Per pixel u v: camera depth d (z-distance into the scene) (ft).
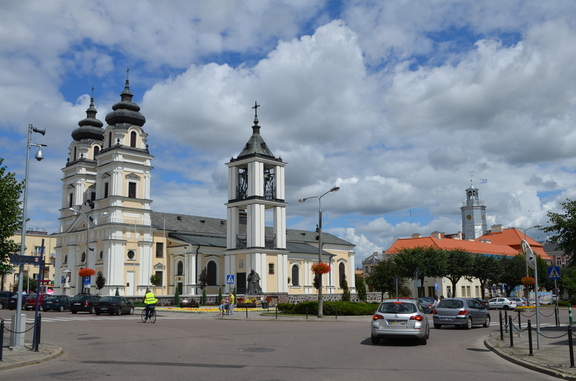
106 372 47.01
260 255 224.74
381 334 69.15
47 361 54.95
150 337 78.69
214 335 82.23
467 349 67.36
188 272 242.99
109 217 232.94
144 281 237.25
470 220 546.26
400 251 265.34
